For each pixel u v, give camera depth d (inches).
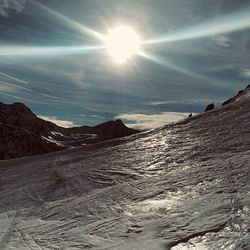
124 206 476.4
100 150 1378.0
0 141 5241.1
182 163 722.2
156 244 277.9
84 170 981.2
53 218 521.0
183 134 1178.6
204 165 619.8
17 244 413.1
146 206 435.5
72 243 362.6
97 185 738.2
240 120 1092.5
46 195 763.4
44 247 376.8
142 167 810.2
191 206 362.6
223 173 495.8
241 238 232.7
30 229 477.4
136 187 600.1
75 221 464.8
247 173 450.9
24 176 1160.2
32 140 5521.7
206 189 426.9
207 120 1327.5
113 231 364.2
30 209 645.9
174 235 285.9
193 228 287.9
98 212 482.6
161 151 967.6
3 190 983.0
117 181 726.5
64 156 1480.1
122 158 1037.2
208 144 852.0
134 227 354.9
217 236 253.3
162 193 489.7
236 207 309.4
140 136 1470.2
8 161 1699.1
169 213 363.9
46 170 1172.5
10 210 681.0
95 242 344.5
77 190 732.7
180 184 511.2
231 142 781.9
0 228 521.3
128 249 290.4
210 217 303.1
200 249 239.3
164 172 684.7
